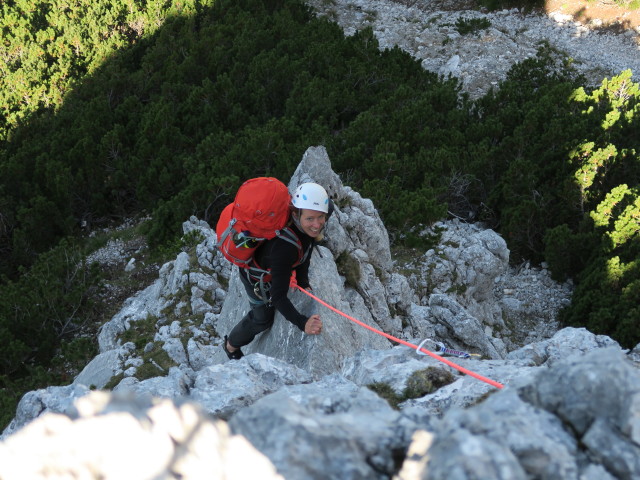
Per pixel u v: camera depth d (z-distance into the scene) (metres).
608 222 15.03
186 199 16.41
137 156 20.33
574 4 30.59
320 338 5.02
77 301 14.42
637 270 13.10
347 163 17.97
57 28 28.73
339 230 7.69
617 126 17.84
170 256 14.62
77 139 21.14
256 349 5.77
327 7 33.69
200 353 8.76
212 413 3.57
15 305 13.91
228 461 1.85
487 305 13.80
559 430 1.95
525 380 2.50
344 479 1.82
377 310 8.27
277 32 27.58
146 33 27.95
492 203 17.56
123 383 8.45
